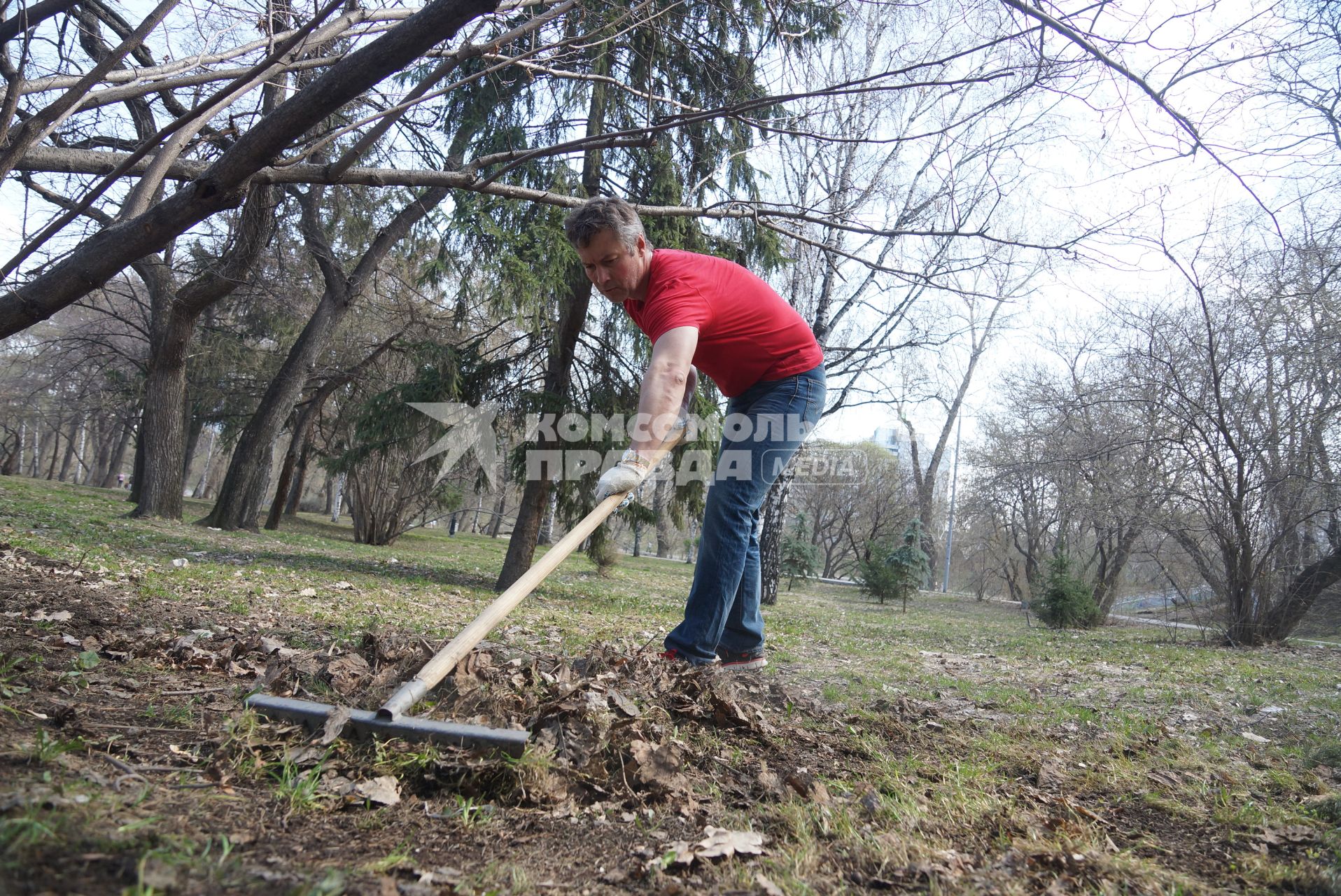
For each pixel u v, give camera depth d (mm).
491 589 12062
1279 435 12398
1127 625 19047
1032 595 17984
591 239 3273
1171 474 13812
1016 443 23422
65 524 12391
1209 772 3113
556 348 11797
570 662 3590
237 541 15312
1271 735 4234
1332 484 12156
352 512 24344
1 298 3633
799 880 1812
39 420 40000
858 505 39531
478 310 12586
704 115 4527
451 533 39906
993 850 2127
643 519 12352
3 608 3967
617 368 12164
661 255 3506
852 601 24781
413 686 2328
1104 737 3664
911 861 1970
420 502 24109
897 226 7461
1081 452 16406
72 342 24938
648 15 5852
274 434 18172
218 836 1688
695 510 12133
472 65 9805
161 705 2598
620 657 3635
